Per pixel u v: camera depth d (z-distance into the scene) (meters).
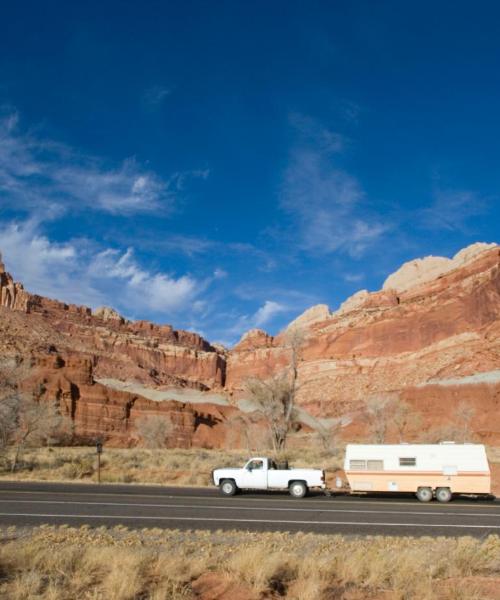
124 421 110.69
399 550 11.84
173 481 32.84
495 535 14.55
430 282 181.12
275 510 19.61
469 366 123.12
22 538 13.27
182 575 9.77
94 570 10.22
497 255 167.50
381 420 78.06
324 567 10.00
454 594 8.65
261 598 8.74
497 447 81.19
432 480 23.97
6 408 44.59
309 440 84.62
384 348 168.88
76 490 25.94
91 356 182.00
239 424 88.69
